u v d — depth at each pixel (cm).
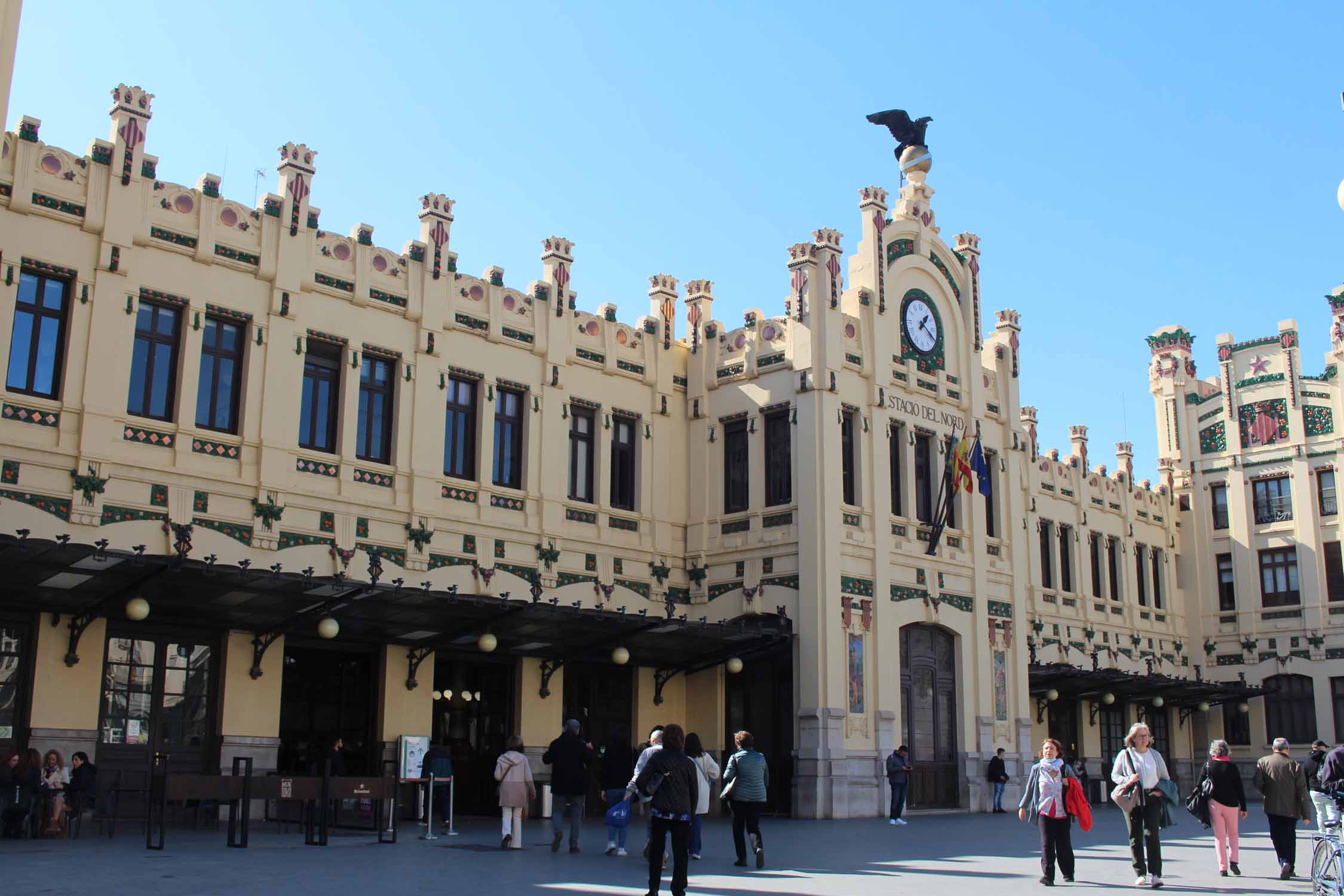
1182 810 3872
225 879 1549
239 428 2669
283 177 2831
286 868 1694
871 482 3419
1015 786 3666
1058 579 4606
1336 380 4950
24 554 2006
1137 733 1697
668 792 1434
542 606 2614
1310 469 4988
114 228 2525
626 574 3328
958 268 3906
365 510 2825
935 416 3684
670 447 3525
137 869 1630
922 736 3441
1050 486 4681
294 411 2747
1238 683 4772
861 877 1764
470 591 2978
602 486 3325
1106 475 4994
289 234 2797
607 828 2656
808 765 3119
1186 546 5316
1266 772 1827
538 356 3247
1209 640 5178
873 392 3472
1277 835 1809
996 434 3934
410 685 2855
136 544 2452
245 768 2272
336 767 2502
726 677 3409
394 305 2970
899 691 3356
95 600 2319
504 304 3200
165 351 2606
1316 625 4888
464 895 1462
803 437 3309
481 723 3095
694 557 3472
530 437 3184
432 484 2959
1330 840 1549
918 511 3597
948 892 1587
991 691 3659
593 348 3384
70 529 2375
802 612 3203
